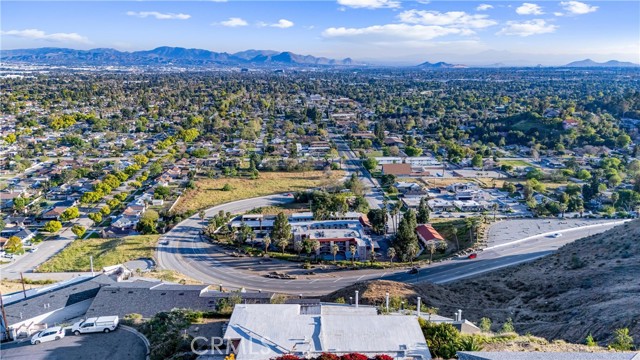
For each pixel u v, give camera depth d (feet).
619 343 140.26
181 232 400.06
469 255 339.16
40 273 321.32
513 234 384.27
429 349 126.72
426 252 357.41
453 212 464.24
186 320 159.22
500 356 99.60
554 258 294.87
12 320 187.11
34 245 381.40
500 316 214.07
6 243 363.15
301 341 125.18
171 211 446.19
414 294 234.79
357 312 164.96
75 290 220.43
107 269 280.10
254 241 379.35
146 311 199.21
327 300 238.27
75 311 207.41
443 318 176.04
